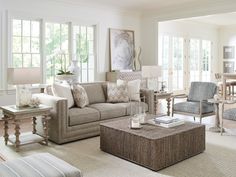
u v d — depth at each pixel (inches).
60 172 82.4
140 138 128.3
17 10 232.2
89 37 291.1
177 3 278.7
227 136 179.9
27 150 151.6
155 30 317.4
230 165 129.3
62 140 161.0
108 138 146.1
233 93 381.4
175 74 399.5
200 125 148.7
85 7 279.1
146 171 122.6
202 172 121.1
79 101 185.0
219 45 476.1
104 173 120.2
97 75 296.7
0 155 143.3
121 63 317.1
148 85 283.6
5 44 228.5
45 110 156.2
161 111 276.7
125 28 319.9
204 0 264.2
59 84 182.5
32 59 247.8
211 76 467.8
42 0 246.7
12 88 235.1
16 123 147.6
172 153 129.6
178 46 400.8
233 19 390.9
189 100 221.9
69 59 273.9
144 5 288.2
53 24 260.4
